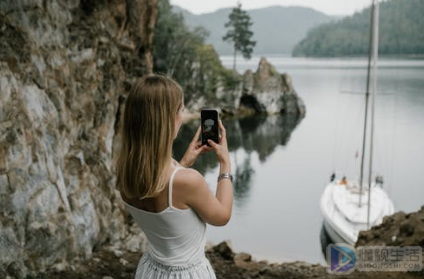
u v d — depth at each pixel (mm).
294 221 23453
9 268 5023
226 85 70875
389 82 49344
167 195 1638
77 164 7090
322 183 32625
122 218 8648
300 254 18891
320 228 22484
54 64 6711
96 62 8273
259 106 72938
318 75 176875
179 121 1714
